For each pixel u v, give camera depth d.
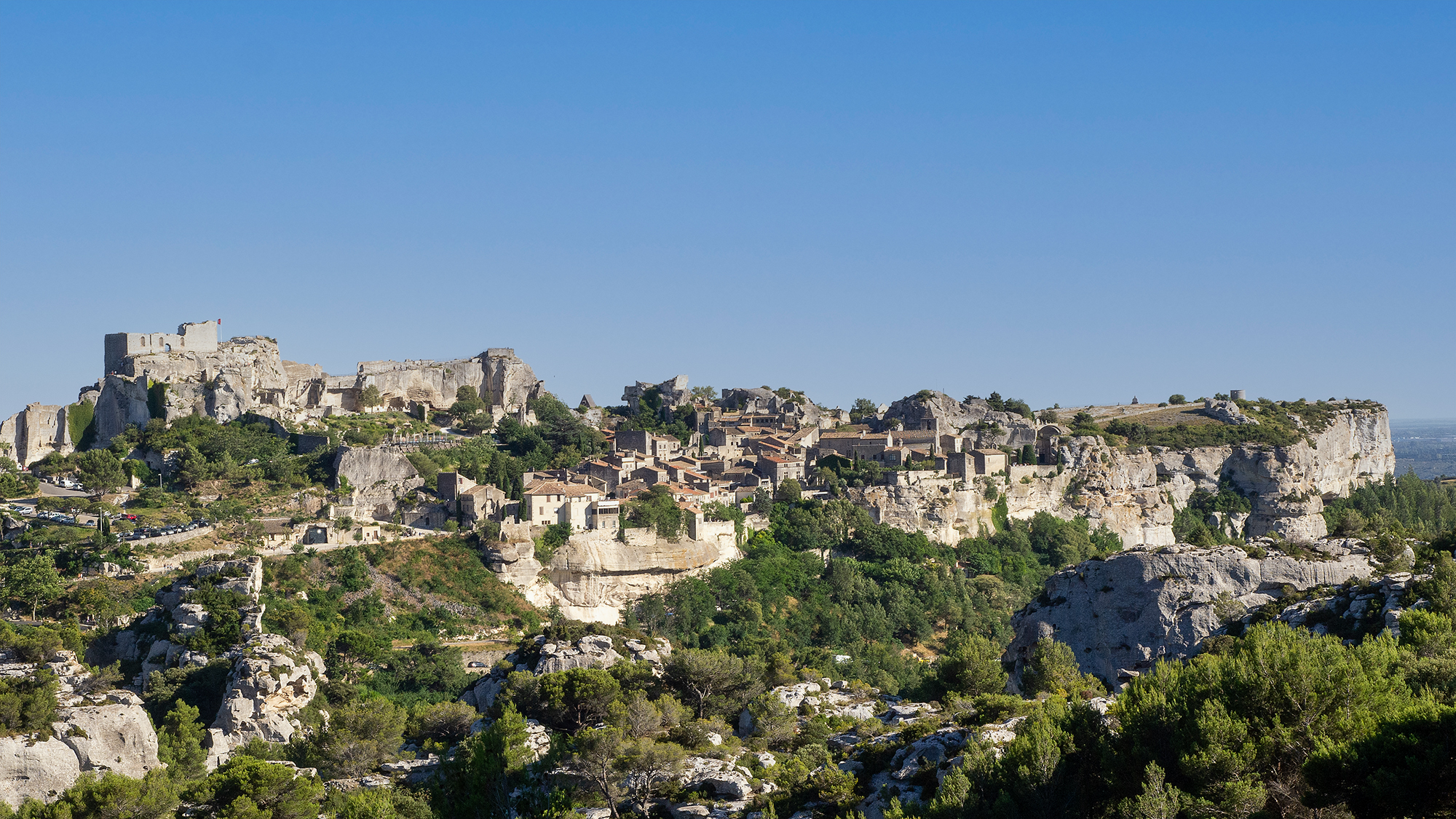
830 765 108.94
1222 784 78.88
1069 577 166.75
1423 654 102.00
